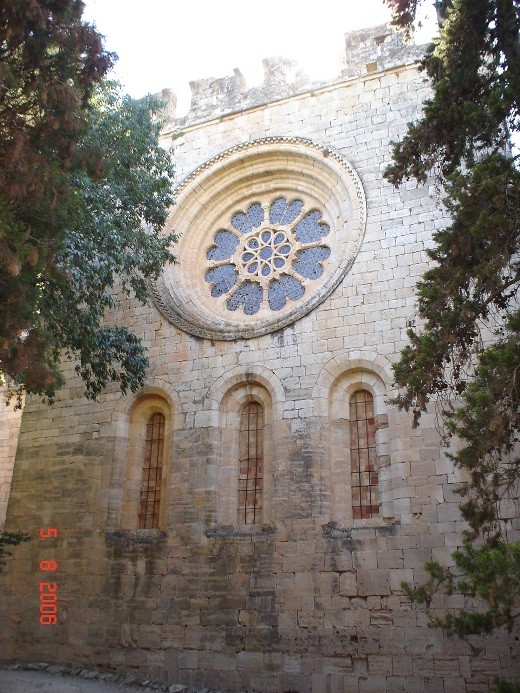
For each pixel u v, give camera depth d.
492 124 11.66
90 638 17.88
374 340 18.02
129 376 18.89
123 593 17.98
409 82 21.05
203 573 17.30
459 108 11.99
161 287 21.52
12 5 10.87
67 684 16.17
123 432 20.06
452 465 15.96
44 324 16.38
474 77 12.25
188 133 23.86
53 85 11.65
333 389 18.12
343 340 18.31
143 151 18.14
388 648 15.09
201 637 16.72
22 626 18.80
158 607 17.47
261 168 22.61
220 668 16.25
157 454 19.97
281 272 21.17
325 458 17.27
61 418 20.98
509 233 10.48
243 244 22.28
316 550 16.44
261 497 18.16
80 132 12.45
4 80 10.98
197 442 18.81
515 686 9.84
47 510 19.94
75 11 12.00
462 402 16.23
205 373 19.56
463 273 11.14
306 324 18.89
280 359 18.80
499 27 12.03
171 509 18.33
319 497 16.89
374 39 22.17
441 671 14.53
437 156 12.60
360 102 21.42
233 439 18.81
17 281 10.89
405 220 19.06
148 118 18.69
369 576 15.80
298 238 21.73
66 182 12.06
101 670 17.41
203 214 23.05
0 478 26.75
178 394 19.66
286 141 21.94
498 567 8.62
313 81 22.53
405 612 15.23
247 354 19.28
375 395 17.72
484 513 10.60
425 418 16.59
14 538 19.12
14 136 11.22
